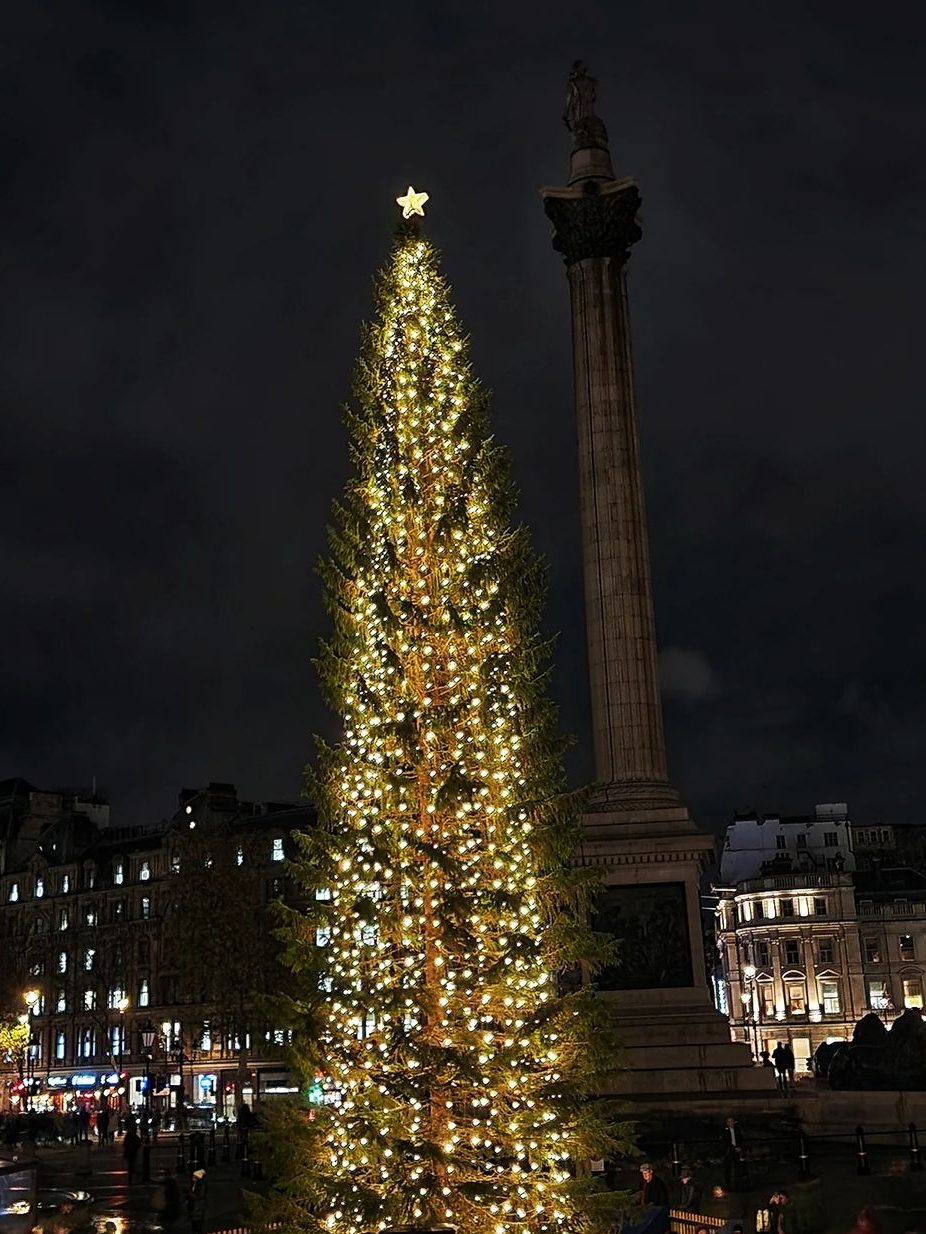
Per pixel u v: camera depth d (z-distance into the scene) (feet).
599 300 171.94
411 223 89.15
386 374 85.61
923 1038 143.84
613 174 178.81
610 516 163.73
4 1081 361.51
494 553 79.10
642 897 145.79
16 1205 80.38
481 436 82.53
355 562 80.12
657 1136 125.70
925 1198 94.89
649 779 154.30
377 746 72.43
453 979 66.74
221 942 251.60
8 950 383.24
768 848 435.53
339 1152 67.87
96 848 403.75
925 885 407.44
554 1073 68.54
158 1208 112.78
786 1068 174.81
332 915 71.41
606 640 160.15
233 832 330.95
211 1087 322.14
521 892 70.33
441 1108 65.98
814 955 396.37
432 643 74.59
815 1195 81.87
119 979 364.79
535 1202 64.44
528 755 75.10
